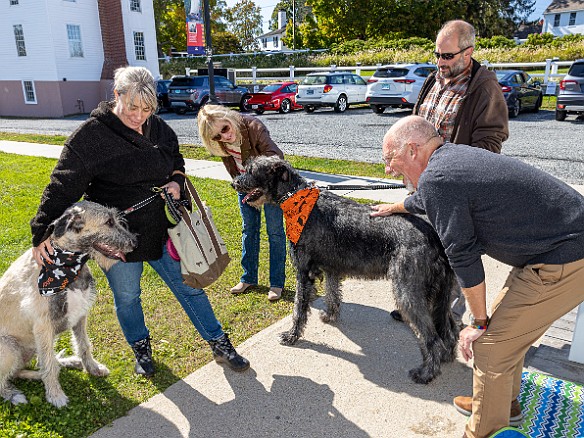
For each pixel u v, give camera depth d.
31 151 12.41
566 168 8.92
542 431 2.84
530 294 2.30
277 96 20.64
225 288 4.82
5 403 3.11
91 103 26.55
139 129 3.06
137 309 3.38
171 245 3.26
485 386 2.44
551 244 2.23
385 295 4.71
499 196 2.23
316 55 36.09
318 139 13.39
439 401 3.15
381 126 15.82
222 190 8.04
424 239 3.21
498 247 2.34
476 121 3.50
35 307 2.94
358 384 3.34
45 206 2.82
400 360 3.62
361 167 9.60
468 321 4.10
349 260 3.54
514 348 2.39
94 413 3.06
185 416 3.03
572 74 15.05
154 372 3.46
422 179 2.37
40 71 24.92
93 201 3.13
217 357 3.57
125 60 27.14
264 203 3.99
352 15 42.72
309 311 3.91
